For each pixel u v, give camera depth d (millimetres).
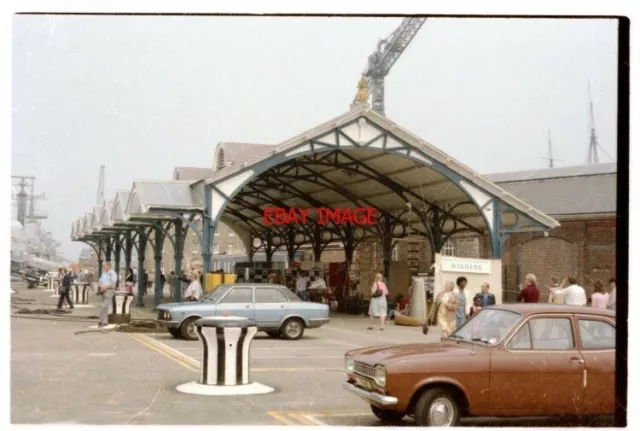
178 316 17469
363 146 24516
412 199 30797
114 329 19781
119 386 10648
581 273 33375
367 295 34438
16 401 9477
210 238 23562
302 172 32438
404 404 7543
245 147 31156
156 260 31078
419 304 25547
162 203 23453
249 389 10469
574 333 8094
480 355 7781
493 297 16844
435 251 31078
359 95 24516
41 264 50312
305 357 14852
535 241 34656
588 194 34031
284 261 45250
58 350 14867
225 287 18375
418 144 24984
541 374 7824
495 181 38250
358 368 8320
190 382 10984
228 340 10523
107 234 42750
